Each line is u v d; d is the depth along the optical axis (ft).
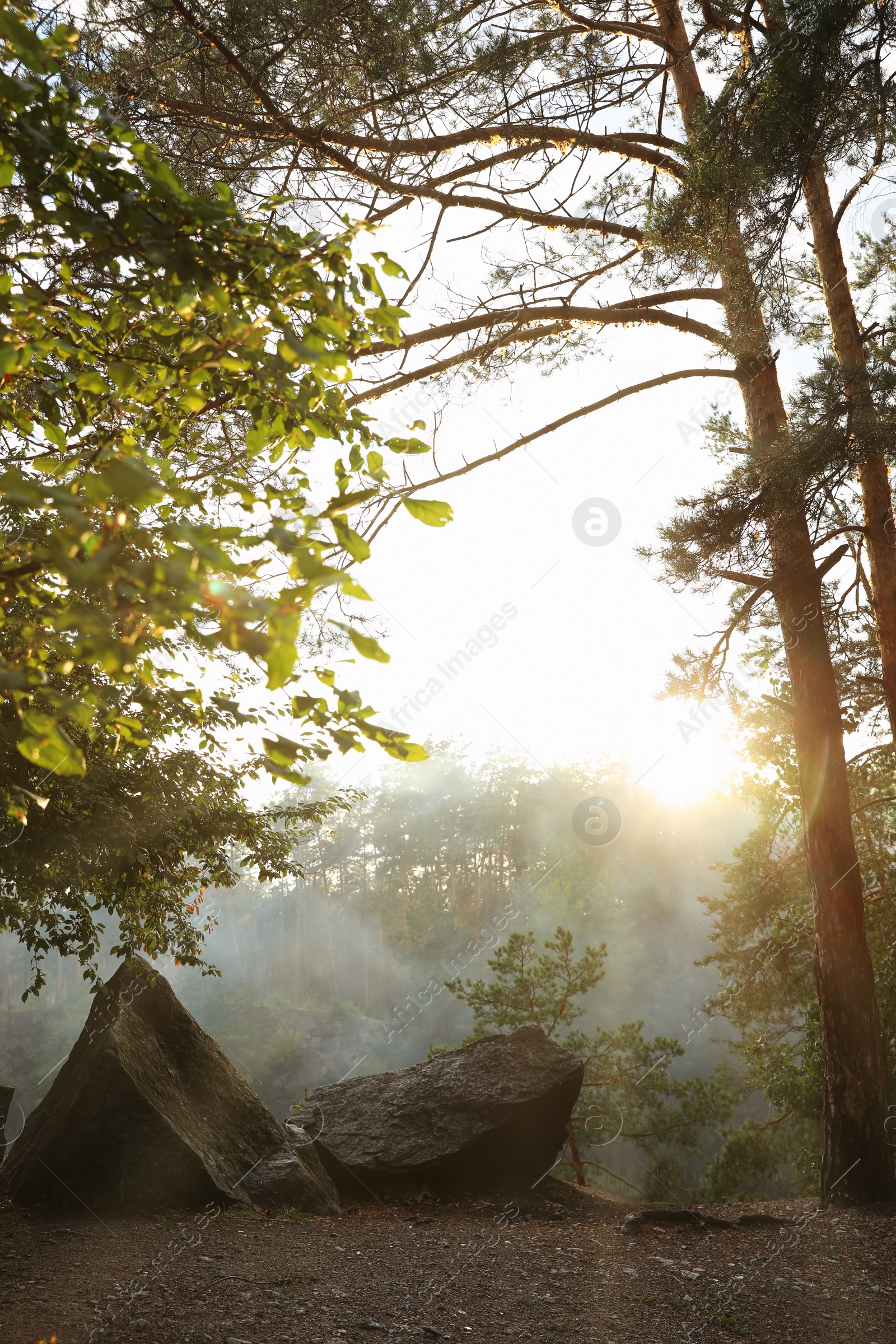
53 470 7.79
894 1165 31.96
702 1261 24.48
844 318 36.37
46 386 9.34
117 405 9.36
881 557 36.55
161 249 6.45
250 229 6.90
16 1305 17.17
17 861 21.71
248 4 24.76
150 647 5.96
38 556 5.36
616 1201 34.17
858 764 51.13
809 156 25.13
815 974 34.24
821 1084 51.19
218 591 4.96
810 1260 24.32
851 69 23.16
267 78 27.09
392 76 28.30
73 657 5.82
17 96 5.88
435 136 31.68
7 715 13.89
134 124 25.14
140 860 24.80
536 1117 34.55
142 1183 26.30
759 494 30.73
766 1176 68.08
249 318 7.66
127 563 5.26
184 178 25.91
